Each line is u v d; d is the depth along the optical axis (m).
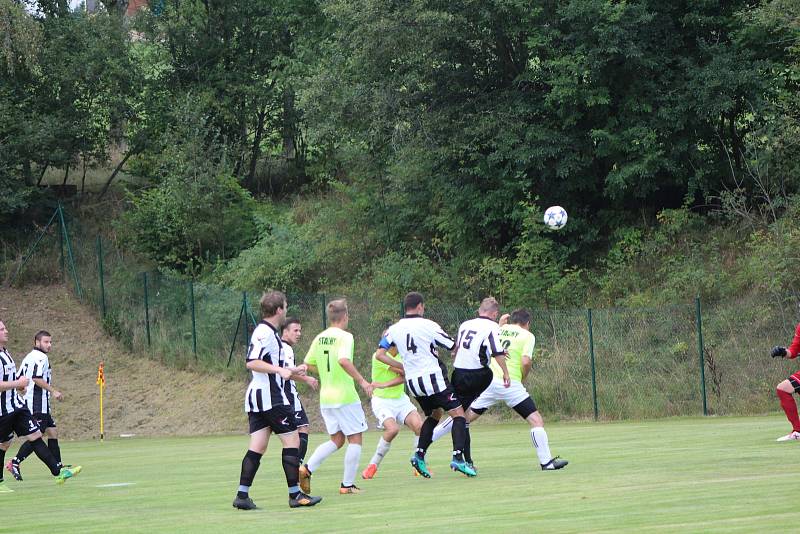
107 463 32.59
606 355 50.22
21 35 70.06
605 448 28.33
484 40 60.66
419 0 57.47
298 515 16.39
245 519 16.06
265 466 28.52
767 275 51.50
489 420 49.59
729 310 51.16
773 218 58.09
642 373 48.94
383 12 59.09
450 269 62.69
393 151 67.50
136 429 56.44
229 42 83.81
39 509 19.17
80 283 72.19
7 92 74.25
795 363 47.06
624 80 59.16
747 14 54.75
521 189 60.97
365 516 15.71
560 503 15.98
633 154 58.94
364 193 70.50
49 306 70.75
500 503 16.45
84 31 78.69
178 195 72.56
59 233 76.06
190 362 61.16
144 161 80.69
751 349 48.59
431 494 18.55
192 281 67.00
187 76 83.12
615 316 51.41
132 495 21.33
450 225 64.25
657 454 25.30
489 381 21.98
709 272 55.34
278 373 17.58
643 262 59.38
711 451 25.30
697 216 60.34
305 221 77.06
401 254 67.31
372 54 60.44
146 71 82.88
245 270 68.12
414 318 21.48
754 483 17.58
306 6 80.31
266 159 89.69
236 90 81.75
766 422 37.91
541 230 58.91
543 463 22.58
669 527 12.84
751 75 56.00
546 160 60.94
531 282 57.81
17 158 74.75
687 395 47.41
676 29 61.19
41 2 80.31
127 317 66.75
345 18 60.41
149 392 60.03
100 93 79.06
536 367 50.78
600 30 55.50
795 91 59.44
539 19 59.34
